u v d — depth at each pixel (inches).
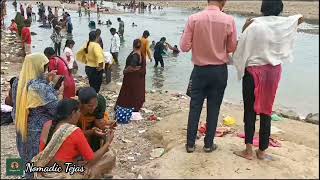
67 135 99.8
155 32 636.7
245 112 110.8
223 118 183.0
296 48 485.7
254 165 108.3
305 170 107.7
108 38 538.3
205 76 110.3
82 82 277.0
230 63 111.6
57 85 129.6
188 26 109.3
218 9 108.9
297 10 1232.2
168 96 244.4
